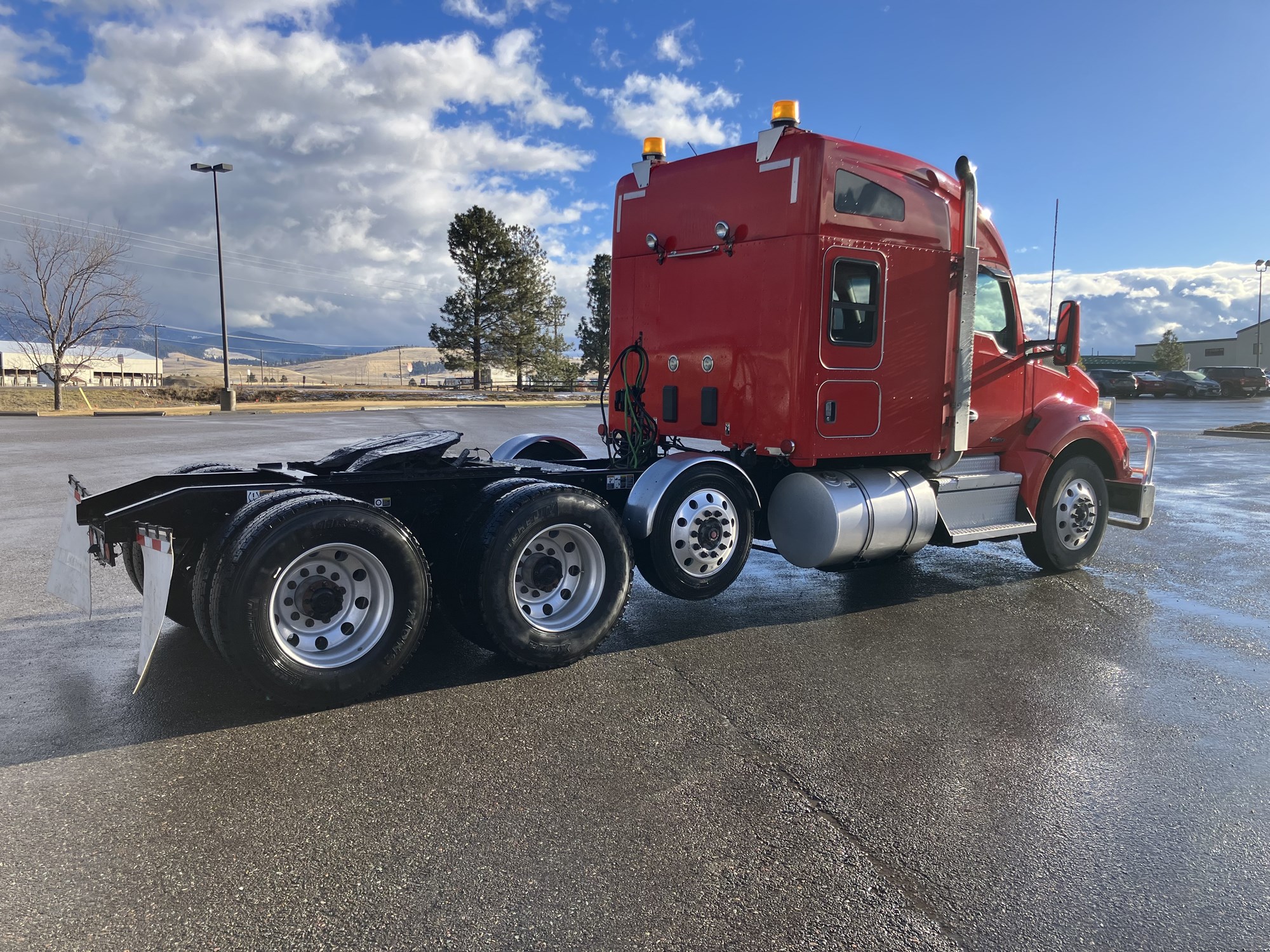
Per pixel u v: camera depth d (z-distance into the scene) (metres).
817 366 5.60
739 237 5.90
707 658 4.99
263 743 3.76
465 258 50.66
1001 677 4.66
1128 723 4.03
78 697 4.28
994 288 6.85
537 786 3.36
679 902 2.61
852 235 5.64
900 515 6.06
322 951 2.37
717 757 3.64
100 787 3.33
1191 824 3.12
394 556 4.25
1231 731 3.95
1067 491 7.11
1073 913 2.58
